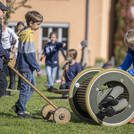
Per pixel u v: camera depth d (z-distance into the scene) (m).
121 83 8.42
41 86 17.69
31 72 8.67
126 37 8.52
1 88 8.04
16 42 13.34
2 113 9.45
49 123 8.20
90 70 8.53
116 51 37.53
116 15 39.25
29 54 8.48
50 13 36.09
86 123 8.41
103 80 8.04
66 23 36.31
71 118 9.10
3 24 12.51
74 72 13.35
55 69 16.50
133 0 38.06
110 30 39.44
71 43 36.34
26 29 8.60
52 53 16.38
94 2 36.91
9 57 8.13
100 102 8.27
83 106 8.22
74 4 36.28
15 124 7.97
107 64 21.02
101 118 8.12
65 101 12.41
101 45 37.41
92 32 37.12
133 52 8.87
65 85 13.42
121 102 8.27
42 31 36.06
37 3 32.03
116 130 7.75
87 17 36.28
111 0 39.31
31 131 7.27
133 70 8.80
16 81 19.12
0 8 8.00
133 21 37.91
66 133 7.24
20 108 8.75
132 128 8.11
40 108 10.68
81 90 8.24
